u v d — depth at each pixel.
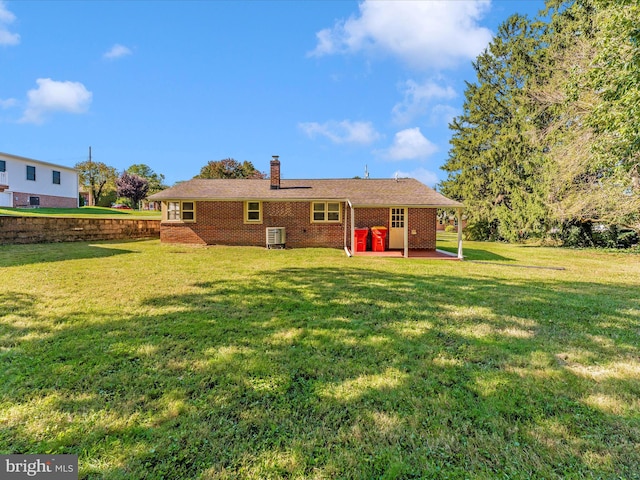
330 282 7.11
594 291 6.55
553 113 16.50
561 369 3.20
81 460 1.98
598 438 2.22
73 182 32.81
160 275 7.54
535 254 13.89
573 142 14.38
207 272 8.12
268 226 15.41
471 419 2.42
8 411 2.41
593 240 17.17
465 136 27.23
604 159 9.98
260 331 4.08
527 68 21.02
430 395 2.72
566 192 16.12
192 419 2.37
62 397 2.60
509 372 3.12
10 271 7.46
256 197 14.80
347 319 4.58
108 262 9.24
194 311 4.83
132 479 1.84
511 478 1.89
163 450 2.06
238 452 2.07
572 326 4.41
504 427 2.33
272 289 6.36
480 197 23.00
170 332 3.98
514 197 19.70
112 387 2.76
